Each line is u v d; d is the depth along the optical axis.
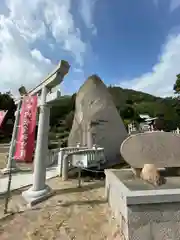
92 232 3.17
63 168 7.21
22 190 5.69
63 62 4.70
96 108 11.45
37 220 3.67
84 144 10.62
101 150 8.83
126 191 3.04
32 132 4.76
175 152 4.38
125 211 2.86
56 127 30.50
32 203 4.47
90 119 11.03
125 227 2.87
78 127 11.59
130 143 4.44
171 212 2.85
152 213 2.82
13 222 3.59
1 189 5.74
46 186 5.24
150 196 2.84
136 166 4.32
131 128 24.52
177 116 29.97
